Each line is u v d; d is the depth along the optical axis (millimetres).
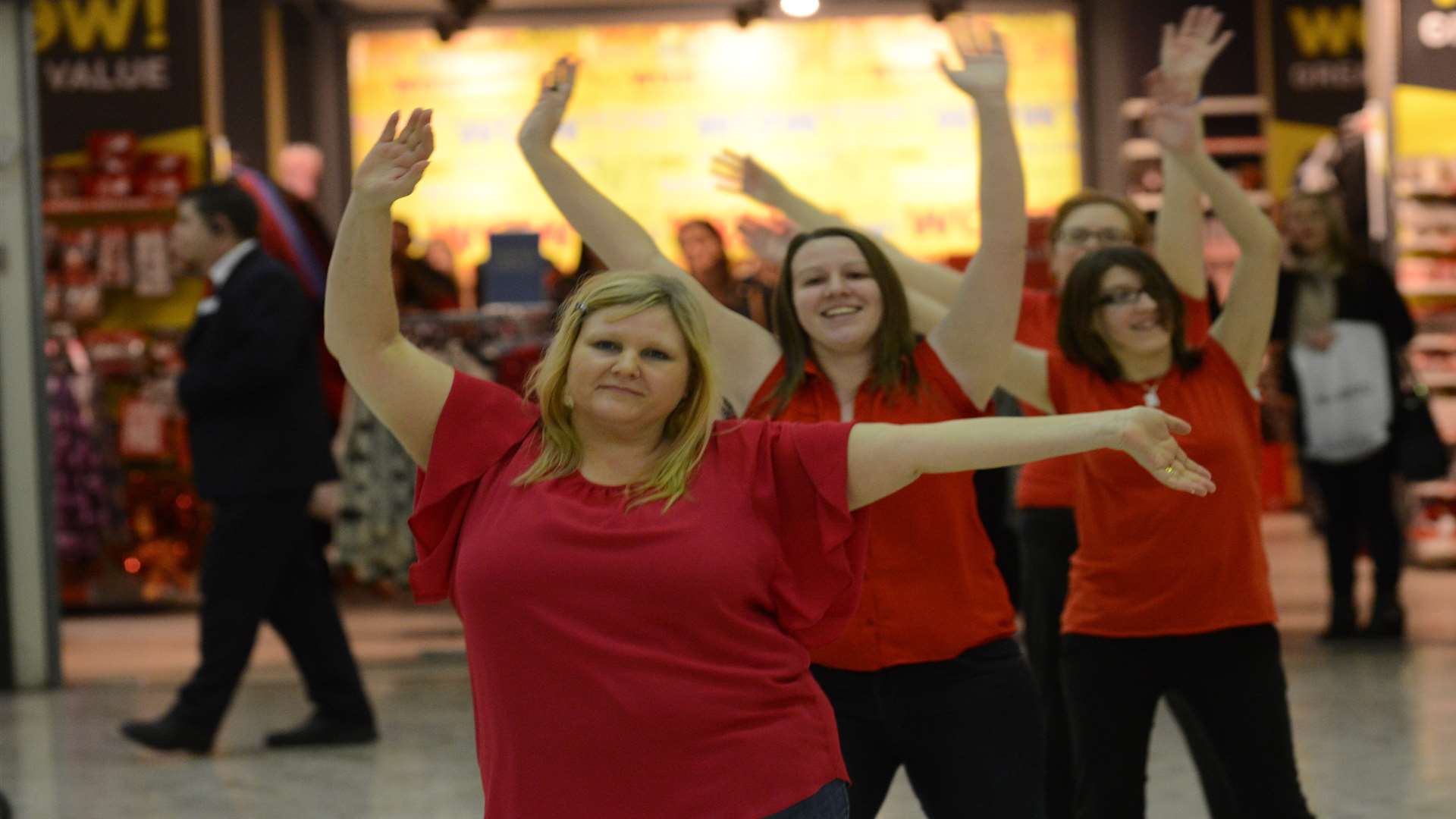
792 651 4504
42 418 14133
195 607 19438
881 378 5980
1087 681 6723
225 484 11078
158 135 18891
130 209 18859
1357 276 14664
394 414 4754
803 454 4555
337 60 25922
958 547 5789
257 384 10938
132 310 19094
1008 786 5648
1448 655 13891
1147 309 6742
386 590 16281
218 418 11109
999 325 6000
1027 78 25922
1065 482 8180
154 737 11102
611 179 26719
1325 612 16469
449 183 26422
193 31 18891
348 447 14703
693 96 26594
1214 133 25266
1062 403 6980
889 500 5727
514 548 4391
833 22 26500
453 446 4684
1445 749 10539
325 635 11547
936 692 5703
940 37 26453
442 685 13938
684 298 4617
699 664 4340
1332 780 9805
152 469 19328
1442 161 18906
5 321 14008
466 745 11453
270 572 11203
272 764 10961
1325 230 14727
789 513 4578
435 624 17375
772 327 6367
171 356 18828
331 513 15250
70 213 19000
